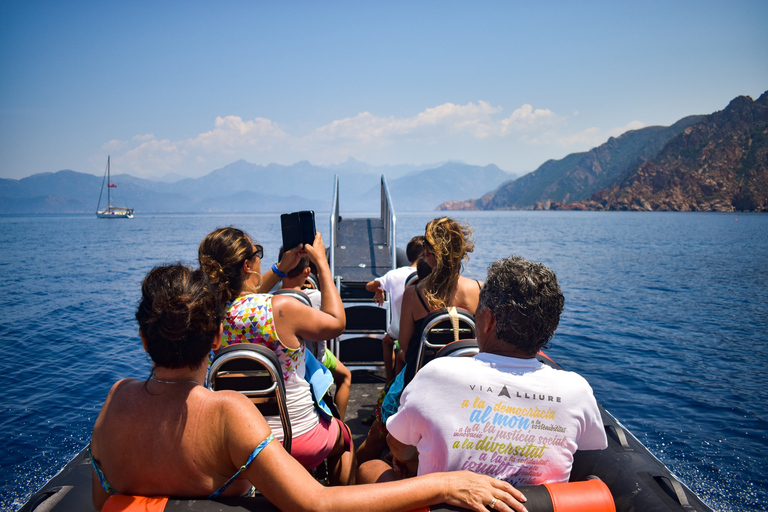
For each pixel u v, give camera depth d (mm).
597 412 1447
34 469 4746
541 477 1395
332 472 2170
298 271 2475
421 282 2432
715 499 4117
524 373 1406
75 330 10750
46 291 16359
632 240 46188
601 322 11539
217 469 1216
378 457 2561
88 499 1696
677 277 20109
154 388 1231
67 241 46906
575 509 1246
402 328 2488
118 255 31188
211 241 1892
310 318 1873
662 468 1793
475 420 1363
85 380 7477
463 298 2414
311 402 1970
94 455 1260
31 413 6148
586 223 95062
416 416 1410
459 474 1257
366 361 4066
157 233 62938
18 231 71000
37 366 8148
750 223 94562
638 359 8484
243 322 1800
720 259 28016
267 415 1827
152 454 1196
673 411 6117
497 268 1486
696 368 7969
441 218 2451
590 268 23453
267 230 63938
